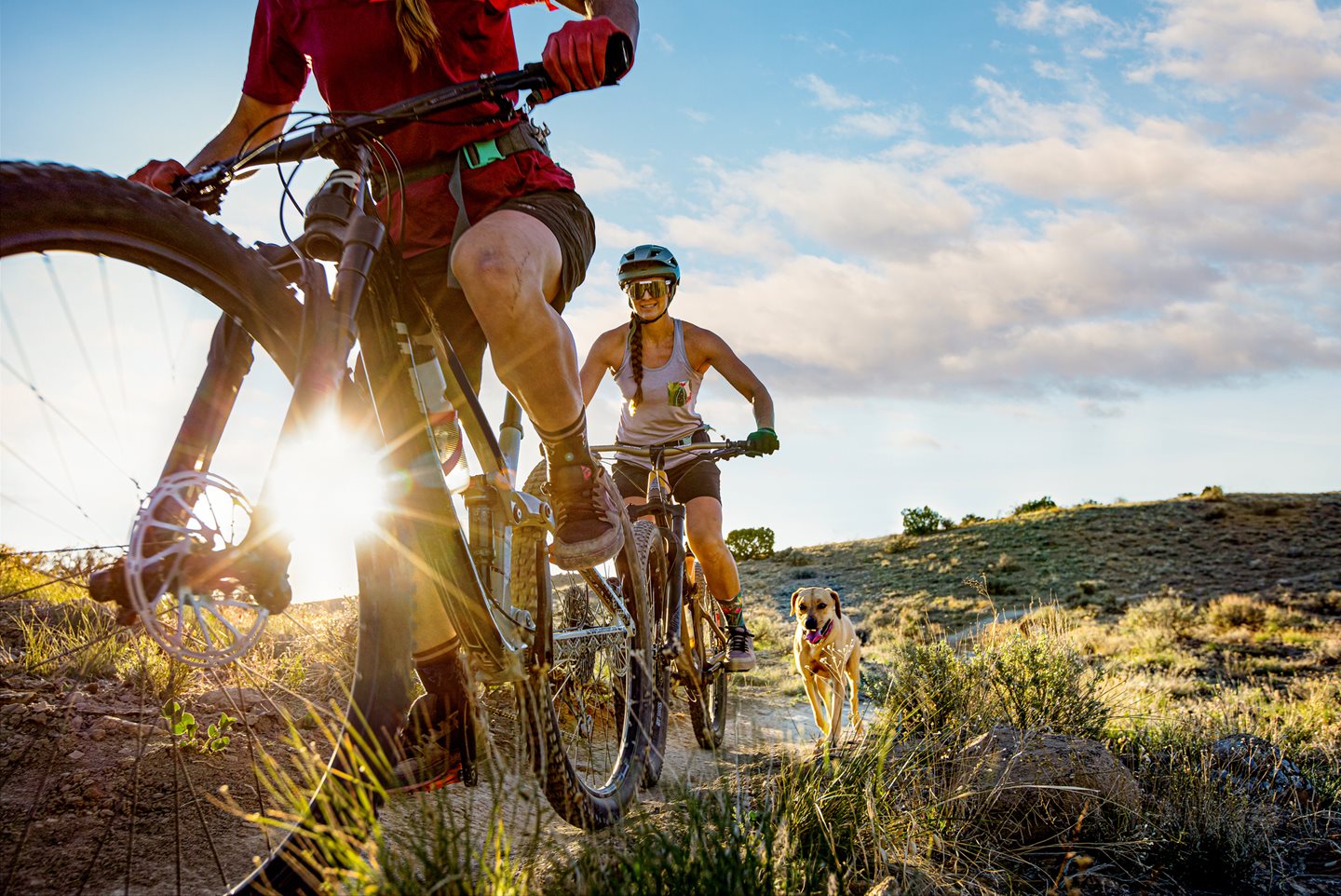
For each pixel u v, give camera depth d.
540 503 2.52
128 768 3.24
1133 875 3.34
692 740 5.72
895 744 4.07
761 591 44.12
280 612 1.59
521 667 2.43
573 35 1.98
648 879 2.21
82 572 1.64
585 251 2.53
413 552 2.17
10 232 1.45
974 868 3.19
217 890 2.51
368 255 1.89
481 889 1.98
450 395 2.40
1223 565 42.12
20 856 2.57
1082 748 3.98
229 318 1.90
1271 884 3.37
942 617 28.58
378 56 2.33
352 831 1.91
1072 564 44.59
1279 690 13.17
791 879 2.43
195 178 2.12
